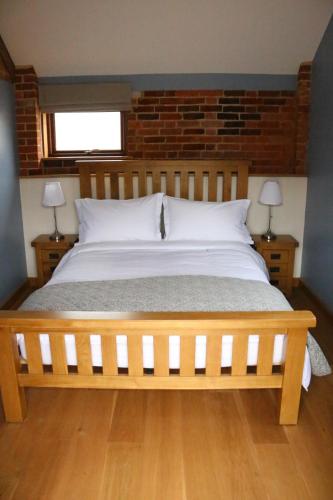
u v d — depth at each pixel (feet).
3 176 11.25
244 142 13.43
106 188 12.46
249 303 7.11
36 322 6.16
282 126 13.26
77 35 11.46
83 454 6.13
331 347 9.11
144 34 11.47
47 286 8.14
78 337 6.33
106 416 6.97
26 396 7.49
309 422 6.82
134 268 8.94
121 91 12.84
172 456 6.09
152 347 6.57
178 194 12.44
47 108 12.93
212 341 6.30
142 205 11.21
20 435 6.52
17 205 12.32
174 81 12.97
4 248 11.20
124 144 13.76
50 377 6.59
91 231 11.00
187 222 11.01
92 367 6.59
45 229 12.80
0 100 11.18
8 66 11.76
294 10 10.70
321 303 11.06
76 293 7.60
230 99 13.08
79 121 13.64
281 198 11.80
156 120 13.30
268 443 6.35
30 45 11.68
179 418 6.91
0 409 7.20
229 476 5.74
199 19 11.00
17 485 5.60
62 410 7.12
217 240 10.91
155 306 7.02
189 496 5.42
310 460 6.03
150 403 7.31
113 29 11.29
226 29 11.32
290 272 11.86
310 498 5.40
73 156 13.73
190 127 13.33
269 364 6.47
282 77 12.86
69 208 12.66
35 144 12.73
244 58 12.28
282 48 11.87
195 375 6.50
